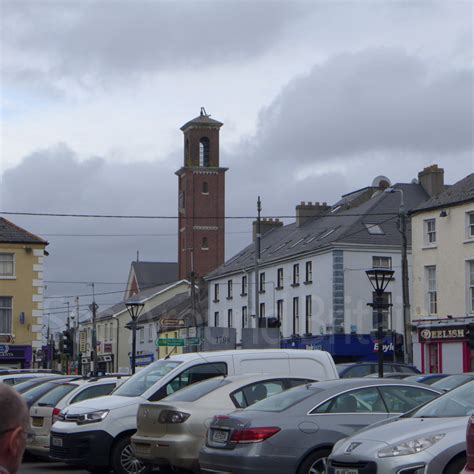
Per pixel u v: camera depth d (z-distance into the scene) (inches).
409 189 2486.5
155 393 677.3
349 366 1223.5
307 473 505.4
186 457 577.9
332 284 2271.2
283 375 619.5
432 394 547.8
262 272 2640.3
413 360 1958.7
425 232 1957.4
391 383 545.0
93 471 730.8
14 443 152.5
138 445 609.9
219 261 4399.6
